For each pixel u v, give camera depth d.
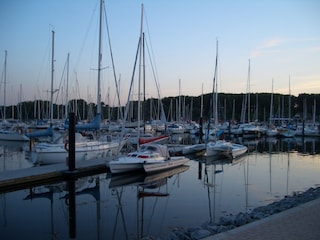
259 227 7.98
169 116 80.25
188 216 13.09
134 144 32.41
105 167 21.88
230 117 84.25
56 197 16.39
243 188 18.34
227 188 18.33
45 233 11.31
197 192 17.38
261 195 16.64
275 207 12.45
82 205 14.93
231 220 10.73
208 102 78.69
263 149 40.75
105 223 12.34
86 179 20.56
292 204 12.59
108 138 27.55
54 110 63.19
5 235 11.12
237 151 32.19
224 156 31.08
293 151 38.47
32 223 12.41
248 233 7.56
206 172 23.67
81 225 12.12
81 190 17.97
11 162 27.34
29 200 15.81
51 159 23.20
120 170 20.73
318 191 15.22
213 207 14.39
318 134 61.34
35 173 18.70
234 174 22.91
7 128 49.84
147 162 21.28
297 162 29.23
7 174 18.41
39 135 26.61
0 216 13.29
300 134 62.19
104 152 25.81
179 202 15.30
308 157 32.88
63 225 12.14
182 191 17.62
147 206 14.65
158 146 23.20
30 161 27.11
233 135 61.50
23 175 18.14
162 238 9.84
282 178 21.38
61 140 24.62
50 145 23.66
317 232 7.62
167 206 14.62
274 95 87.94
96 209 14.25
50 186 18.89
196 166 26.56
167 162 22.72
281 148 42.03
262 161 29.81
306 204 10.17
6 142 42.59
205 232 9.34
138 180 20.48
